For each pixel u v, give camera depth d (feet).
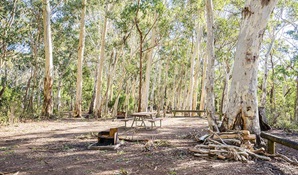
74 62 99.76
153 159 17.95
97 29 81.41
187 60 91.76
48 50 53.72
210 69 26.18
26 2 56.85
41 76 81.82
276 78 95.55
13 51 60.64
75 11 66.80
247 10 22.66
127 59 81.87
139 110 52.49
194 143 24.14
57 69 87.30
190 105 73.72
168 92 123.13
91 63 105.91
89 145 22.36
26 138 26.81
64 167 16.06
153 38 64.28
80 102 59.11
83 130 33.65
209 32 26.89
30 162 17.19
